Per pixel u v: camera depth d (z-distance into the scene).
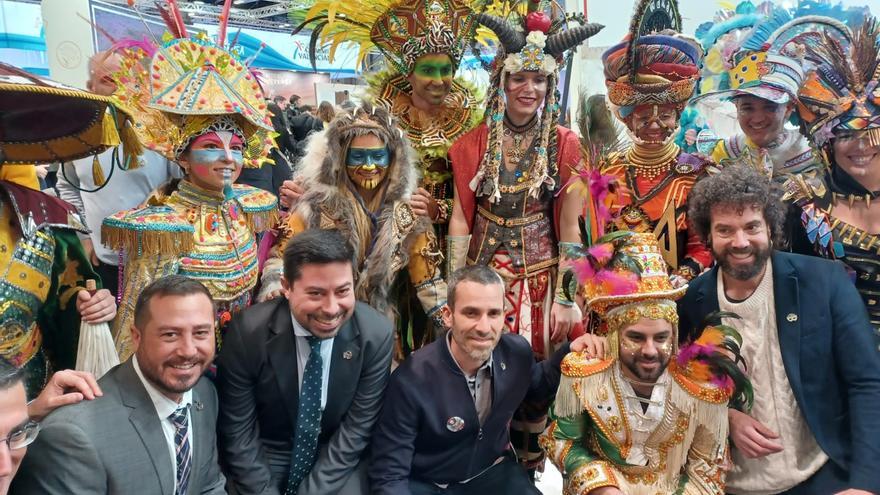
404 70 3.05
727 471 2.43
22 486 1.84
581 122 2.94
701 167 2.93
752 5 3.53
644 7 2.76
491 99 2.89
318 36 3.32
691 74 2.87
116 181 3.18
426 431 2.49
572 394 2.35
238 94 2.41
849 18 2.94
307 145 2.95
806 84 2.88
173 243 2.28
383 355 2.52
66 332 2.22
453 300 2.38
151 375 1.96
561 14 2.96
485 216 2.96
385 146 2.72
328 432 2.55
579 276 2.34
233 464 2.40
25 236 2.04
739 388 2.21
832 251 2.62
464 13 2.99
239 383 2.38
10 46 6.19
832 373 2.30
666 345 2.21
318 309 2.25
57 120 2.12
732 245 2.22
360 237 2.74
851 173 2.60
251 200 2.60
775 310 2.32
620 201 2.99
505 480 2.61
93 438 1.88
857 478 2.13
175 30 2.50
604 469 2.32
